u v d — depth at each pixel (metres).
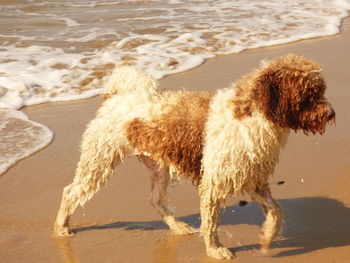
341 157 3.76
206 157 3.02
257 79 2.96
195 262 3.08
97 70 5.09
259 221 3.33
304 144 3.90
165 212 3.29
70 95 4.66
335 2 7.55
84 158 3.22
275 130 2.96
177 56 5.43
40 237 3.27
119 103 3.20
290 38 5.99
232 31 6.23
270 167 3.02
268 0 7.67
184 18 6.73
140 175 3.69
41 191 3.59
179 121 3.08
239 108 2.96
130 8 7.23
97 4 7.44
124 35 6.05
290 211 3.36
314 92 2.89
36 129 4.18
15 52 5.50
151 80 3.20
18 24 6.45
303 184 3.55
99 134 3.19
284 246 3.15
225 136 2.97
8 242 3.23
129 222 3.36
